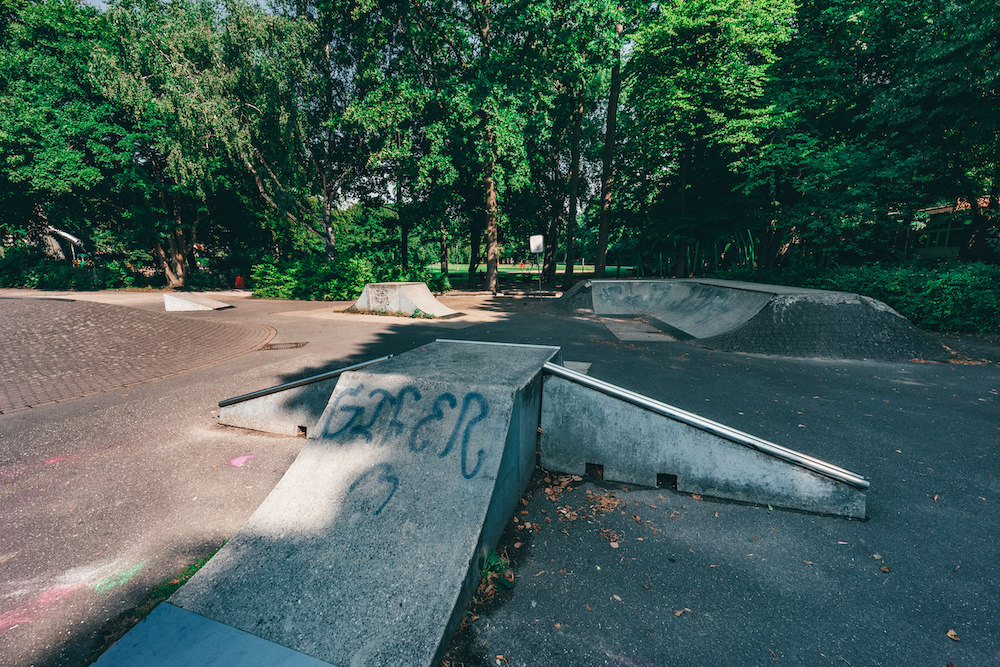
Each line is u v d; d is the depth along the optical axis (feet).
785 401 17.99
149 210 84.69
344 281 61.72
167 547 9.37
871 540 9.45
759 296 30.91
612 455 11.90
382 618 6.86
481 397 9.92
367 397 10.61
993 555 8.95
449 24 64.75
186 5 68.64
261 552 8.06
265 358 25.77
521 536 9.65
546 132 66.39
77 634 7.20
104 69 66.69
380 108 62.49
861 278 35.88
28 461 13.25
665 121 63.00
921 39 41.98
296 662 6.36
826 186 50.39
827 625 7.30
